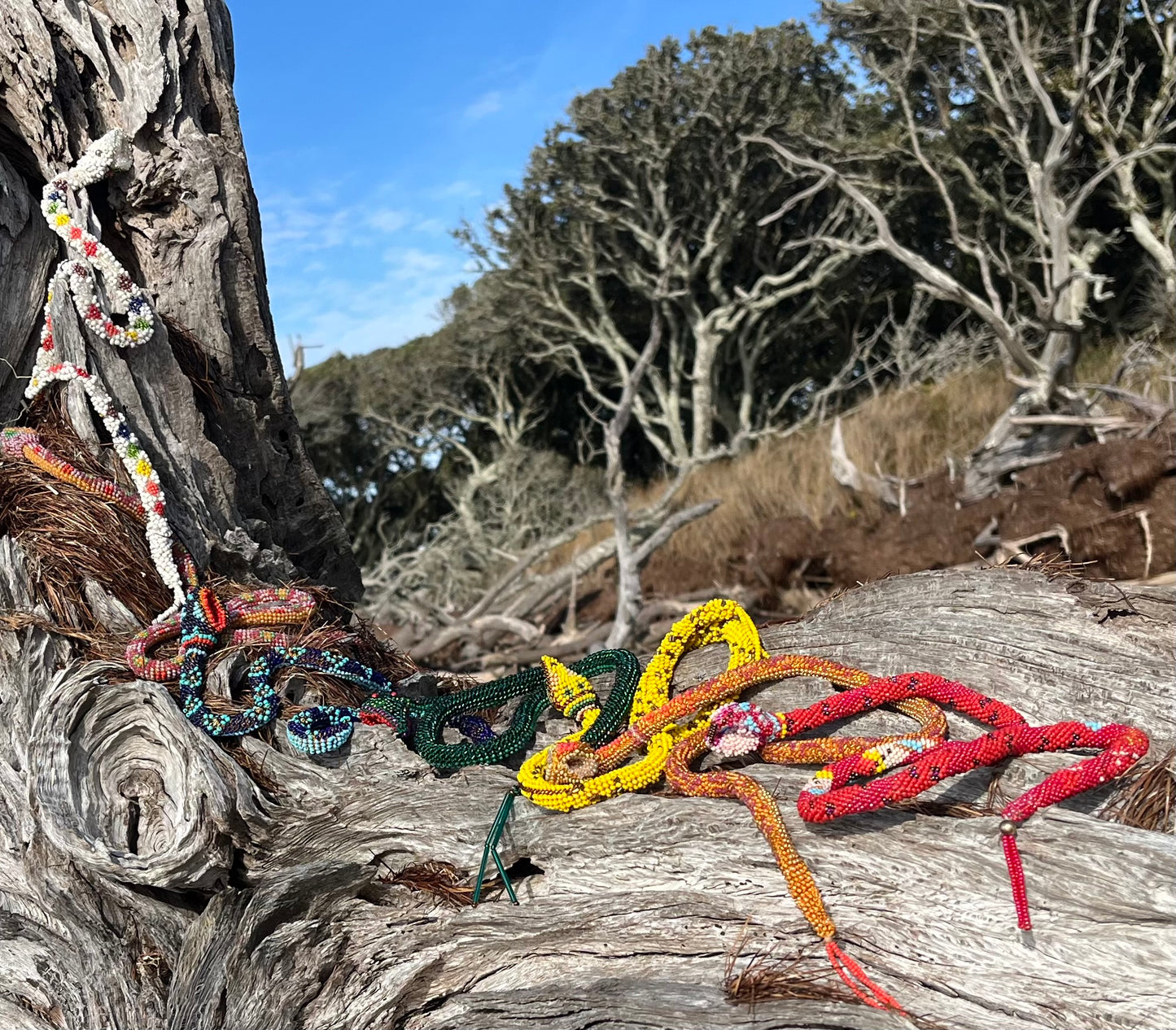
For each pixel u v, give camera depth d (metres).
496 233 28.27
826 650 3.15
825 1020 2.25
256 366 4.18
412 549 27.97
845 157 23.25
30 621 3.18
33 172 3.98
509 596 12.54
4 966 2.94
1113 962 2.04
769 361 29.11
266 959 2.70
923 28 20.03
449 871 2.75
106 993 2.82
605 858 2.59
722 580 11.94
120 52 3.79
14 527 3.41
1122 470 8.78
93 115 3.73
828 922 2.25
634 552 10.35
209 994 2.64
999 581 3.08
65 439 3.54
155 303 3.85
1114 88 20.05
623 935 2.49
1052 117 11.59
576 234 27.52
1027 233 22.83
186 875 2.78
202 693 3.07
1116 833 2.19
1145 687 2.73
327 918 2.80
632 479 30.11
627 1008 2.42
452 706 3.22
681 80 24.67
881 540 10.50
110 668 3.09
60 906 2.88
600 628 10.98
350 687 3.41
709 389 26.02
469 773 2.96
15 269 3.57
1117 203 18.50
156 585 3.49
